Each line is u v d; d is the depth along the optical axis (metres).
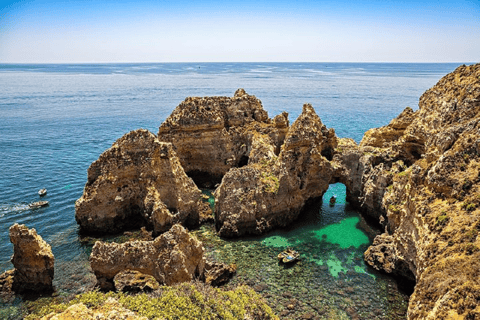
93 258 33.34
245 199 47.16
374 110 143.62
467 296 21.83
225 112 67.12
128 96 190.38
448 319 21.56
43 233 46.84
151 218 46.78
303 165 51.91
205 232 47.84
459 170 32.03
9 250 42.94
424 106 52.75
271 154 55.97
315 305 33.84
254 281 37.31
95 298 25.66
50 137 100.19
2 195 58.88
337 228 48.94
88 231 47.03
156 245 33.22
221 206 47.69
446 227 29.00
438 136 39.06
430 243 29.31
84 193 47.38
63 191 61.19
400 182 42.78
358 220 51.34
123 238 46.19
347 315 32.59
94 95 195.00
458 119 41.84
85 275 38.06
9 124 115.69
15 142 93.88
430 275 26.02
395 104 160.00
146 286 31.11
